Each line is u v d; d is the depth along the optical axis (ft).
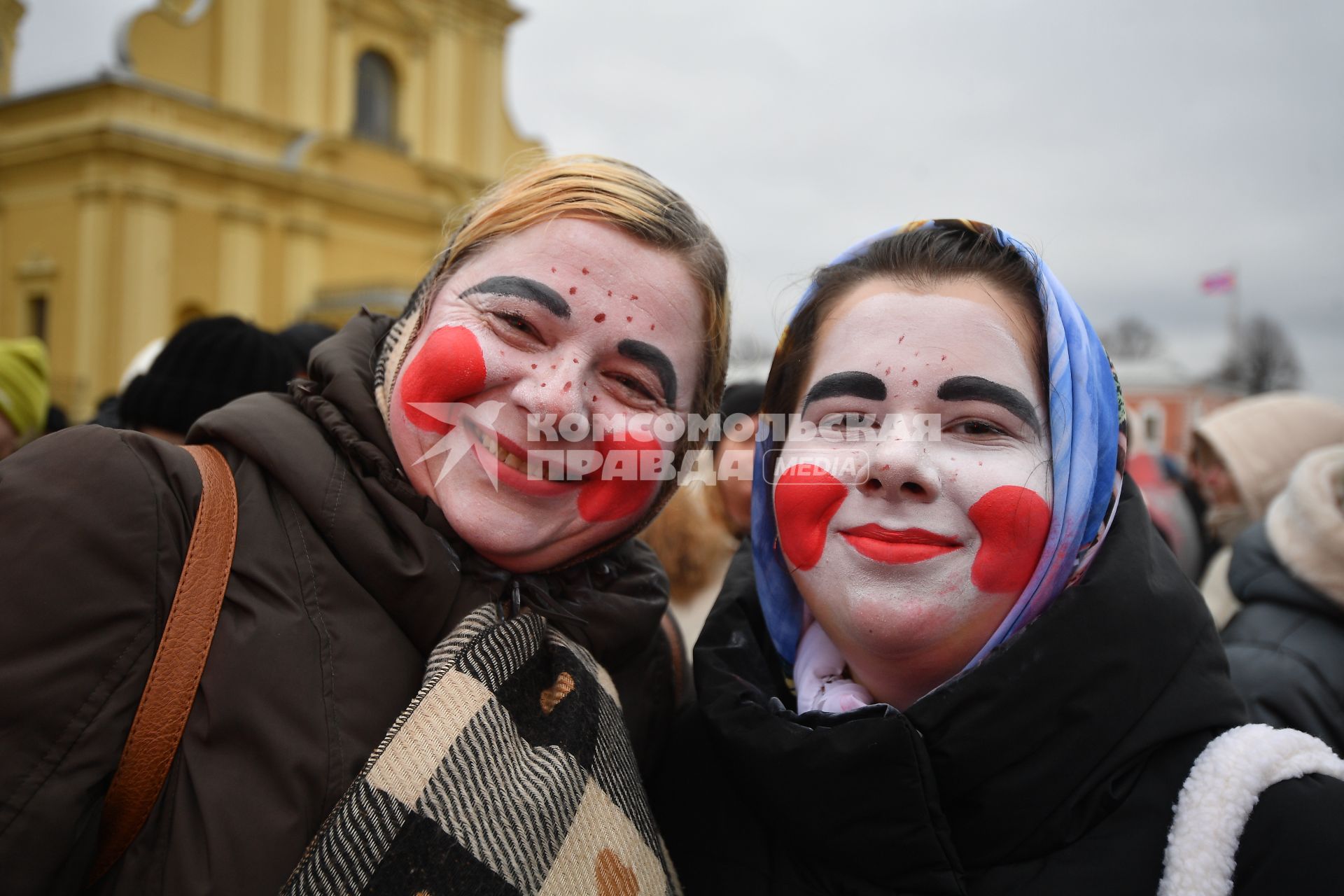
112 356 53.62
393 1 65.00
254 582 3.29
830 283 4.03
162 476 3.34
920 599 3.55
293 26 60.59
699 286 3.99
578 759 3.38
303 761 3.05
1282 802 3.16
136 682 3.08
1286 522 5.87
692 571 6.95
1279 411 9.42
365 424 3.74
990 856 3.42
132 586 3.12
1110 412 3.73
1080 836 3.37
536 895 3.09
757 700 3.87
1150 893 3.21
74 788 2.92
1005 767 3.36
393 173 65.87
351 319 4.43
